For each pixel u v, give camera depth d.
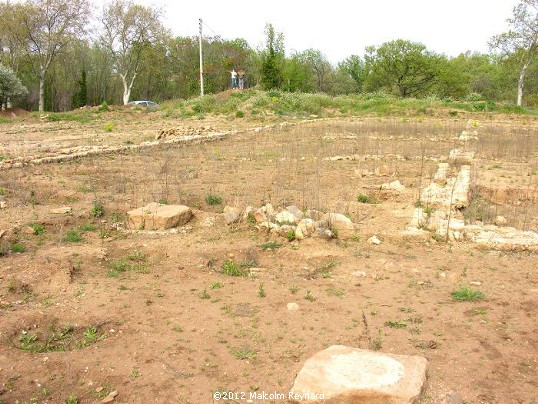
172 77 55.44
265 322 4.25
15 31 38.97
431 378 3.38
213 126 22.83
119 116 28.66
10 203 7.80
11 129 21.56
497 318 4.32
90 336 4.04
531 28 35.62
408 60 47.09
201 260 5.73
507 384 3.36
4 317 4.26
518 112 29.38
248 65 50.81
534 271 5.45
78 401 3.24
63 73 47.41
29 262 5.38
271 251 6.04
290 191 9.13
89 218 7.23
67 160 12.01
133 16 42.47
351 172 11.17
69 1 39.81
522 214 7.95
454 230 6.62
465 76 50.41
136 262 5.71
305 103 29.33
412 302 4.65
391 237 6.45
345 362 3.31
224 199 8.42
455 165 11.87
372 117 27.42
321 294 4.84
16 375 3.49
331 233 6.37
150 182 9.80
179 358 3.70
